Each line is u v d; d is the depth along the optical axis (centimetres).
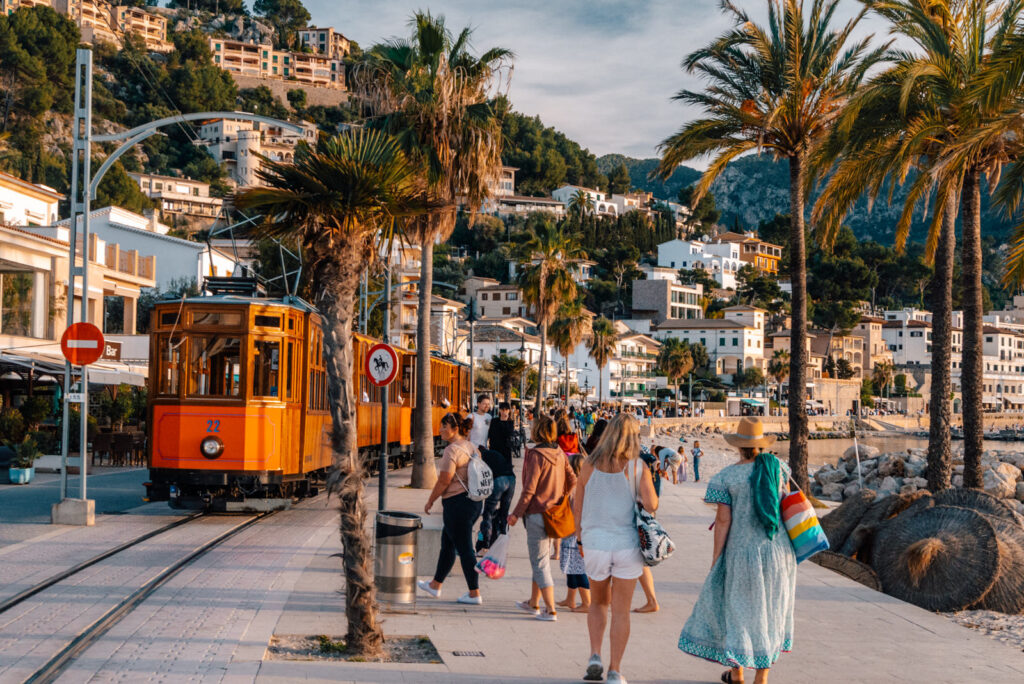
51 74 16538
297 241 872
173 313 1623
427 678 700
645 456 1756
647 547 691
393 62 2264
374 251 904
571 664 763
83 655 729
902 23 1989
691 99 2541
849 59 2467
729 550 673
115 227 5953
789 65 2444
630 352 12500
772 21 2458
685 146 2552
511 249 15950
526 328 11338
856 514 1515
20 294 3544
